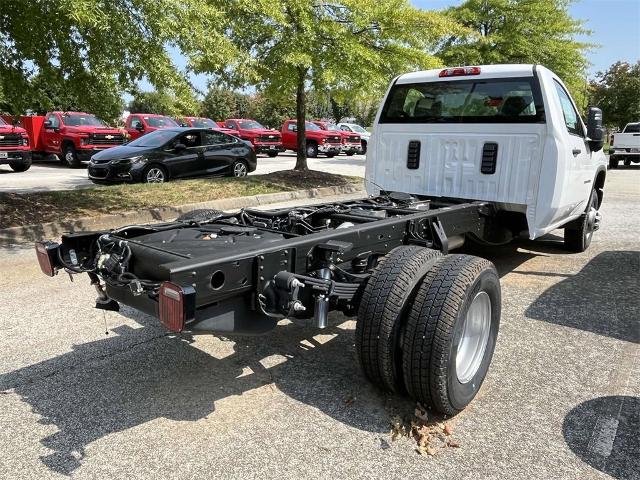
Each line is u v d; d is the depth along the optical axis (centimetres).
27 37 745
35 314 473
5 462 275
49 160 2066
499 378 370
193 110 802
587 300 528
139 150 1234
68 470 270
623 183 1639
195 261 265
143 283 296
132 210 890
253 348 414
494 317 350
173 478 265
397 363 315
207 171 1352
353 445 293
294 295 292
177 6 693
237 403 334
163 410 325
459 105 573
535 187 533
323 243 331
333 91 1334
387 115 629
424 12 1284
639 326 462
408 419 318
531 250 739
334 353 408
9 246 697
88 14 630
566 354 407
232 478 265
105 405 330
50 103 853
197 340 427
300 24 1148
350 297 321
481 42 2028
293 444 293
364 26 1211
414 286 314
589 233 729
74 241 341
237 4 940
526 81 531
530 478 268
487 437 302
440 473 271
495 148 551
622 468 276
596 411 329
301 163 1475
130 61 738
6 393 342
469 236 536
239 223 429
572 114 612
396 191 627
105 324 452
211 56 786
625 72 4025
